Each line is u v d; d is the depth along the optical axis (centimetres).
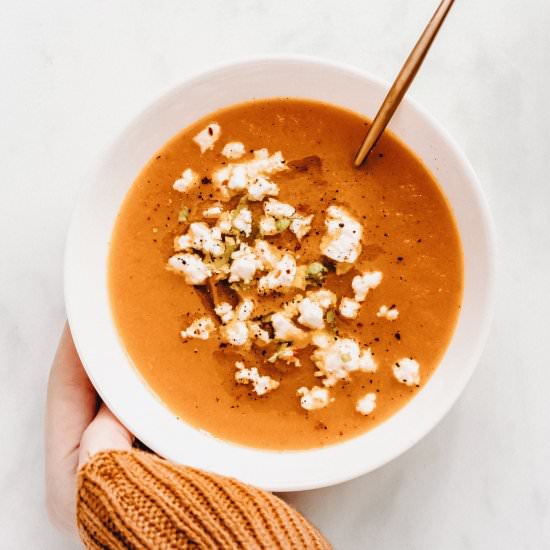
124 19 50
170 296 46
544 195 50
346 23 50
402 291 45
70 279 44
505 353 49
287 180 46
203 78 44
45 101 50
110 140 44
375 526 48
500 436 49
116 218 46
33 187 50
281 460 44
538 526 48
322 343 44
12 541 49
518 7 50
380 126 44
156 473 41
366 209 45
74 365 46
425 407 44
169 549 39
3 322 50
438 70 50
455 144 44
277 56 44
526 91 50
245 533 40
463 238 45
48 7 50
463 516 48
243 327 45
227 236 45
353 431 45
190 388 45
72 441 46
